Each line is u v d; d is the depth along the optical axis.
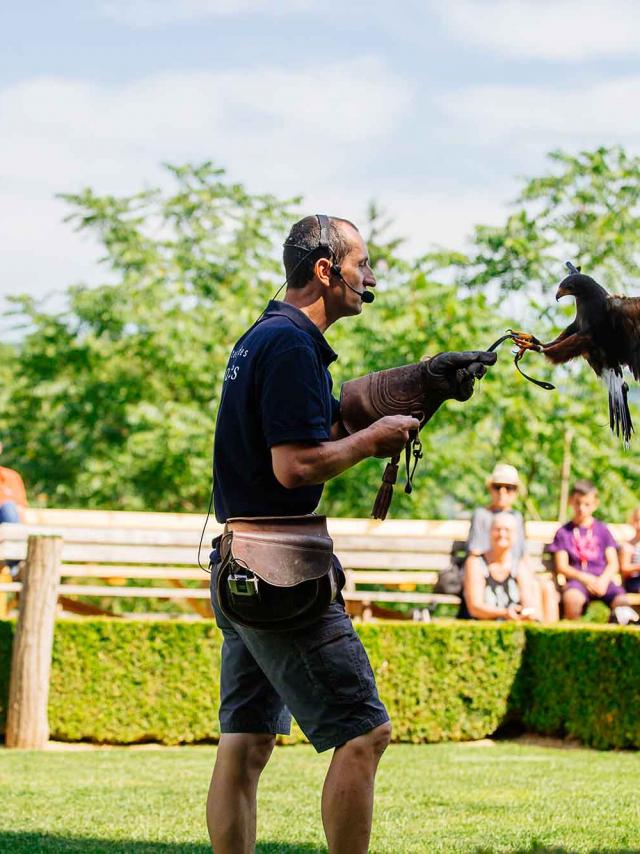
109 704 12.30
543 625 13.03
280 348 4.89
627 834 7.17
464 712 12.91
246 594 4.81
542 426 21.70
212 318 24.61
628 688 11.80
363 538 14.23
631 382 6.11
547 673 12.80
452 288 22.66
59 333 25.52
